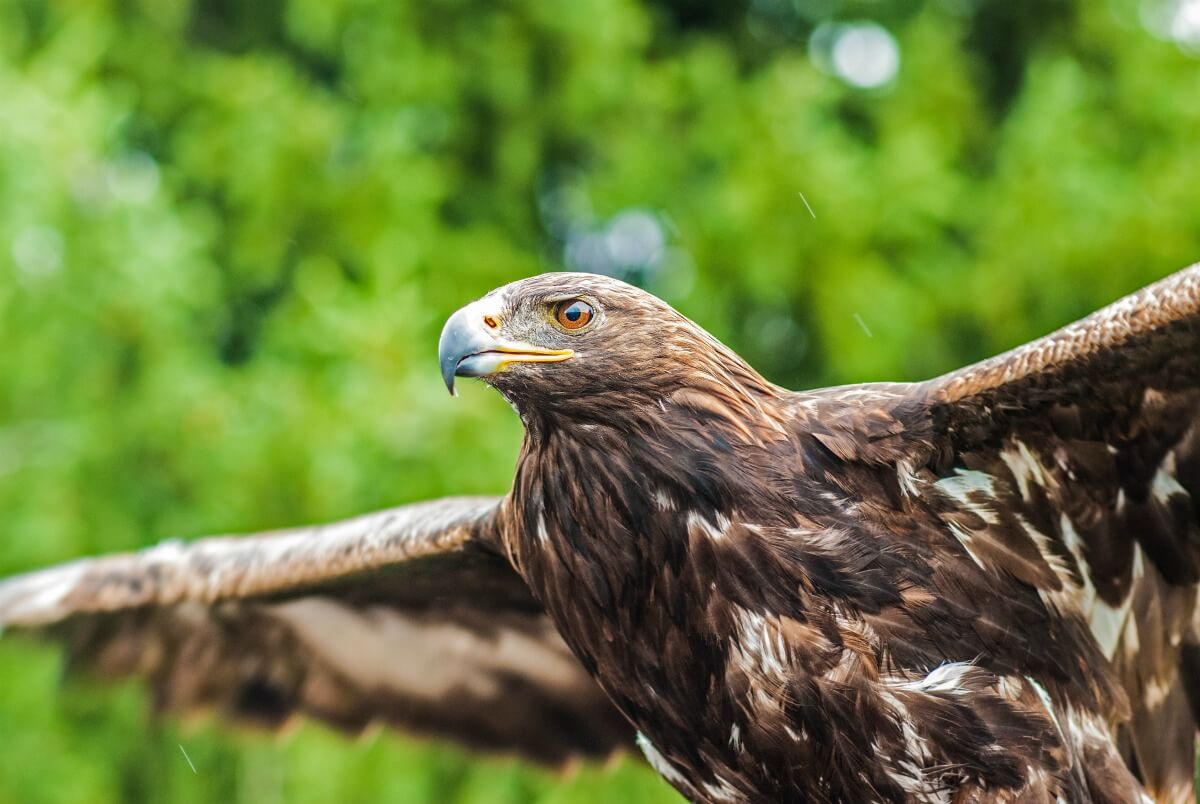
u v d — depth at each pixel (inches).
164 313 639.1
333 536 346.0
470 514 328.2
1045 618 282.0
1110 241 690.8
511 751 370.6
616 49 758.5
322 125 709.3
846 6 853.2
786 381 779.4
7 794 641.6
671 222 761.6
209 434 625.0
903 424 278.2
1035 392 271.9
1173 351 266.2
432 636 365.4
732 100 751.1
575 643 292.2
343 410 595.2
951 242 774.5
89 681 371.2
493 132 773.3
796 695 272.8
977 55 835.4
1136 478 281.7
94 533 625.6
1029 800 269.1
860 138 794.2
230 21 848.3
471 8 751.1
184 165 719.1
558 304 281.9
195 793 683.4
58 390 645.3
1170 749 300.0
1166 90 761.6
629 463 278.5
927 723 270.2
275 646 370.6
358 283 687.7
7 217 626.2
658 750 296.4
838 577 273.3
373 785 621.3
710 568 275.3
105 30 732.0
